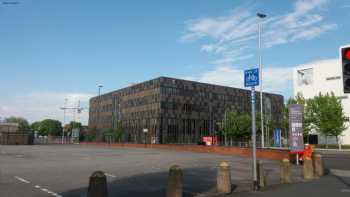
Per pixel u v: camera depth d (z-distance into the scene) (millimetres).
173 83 95250
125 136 104500
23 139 88938
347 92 8891
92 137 113000
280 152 29328
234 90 109188
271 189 13578
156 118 92625
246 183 15094
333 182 15695
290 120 23281
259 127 70625
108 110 118750
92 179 8594
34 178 15969
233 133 76250
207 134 100000
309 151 22703
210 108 102062
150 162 25781
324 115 60656
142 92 100062
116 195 12109
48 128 165250
